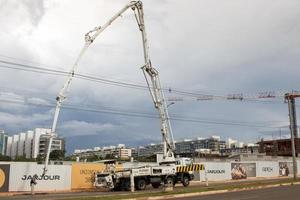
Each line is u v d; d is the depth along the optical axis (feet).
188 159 153.69
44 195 114.52
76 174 146.41
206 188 114.42
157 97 152.56
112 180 136.77
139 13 153.79
